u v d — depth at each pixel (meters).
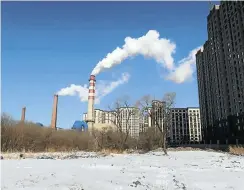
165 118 64.38
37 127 54.94
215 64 140.88
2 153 37.38
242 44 112.44
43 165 20.25
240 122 111.12
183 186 11.06
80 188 10.46
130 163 23.77
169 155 42.41
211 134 146.00
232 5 122.75
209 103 152.38
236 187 10.93
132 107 71.75
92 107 106.25
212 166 20.89
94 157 34.19
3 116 48.12
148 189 10.41
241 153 46.41
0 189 10.17
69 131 64.50
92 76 109.19
